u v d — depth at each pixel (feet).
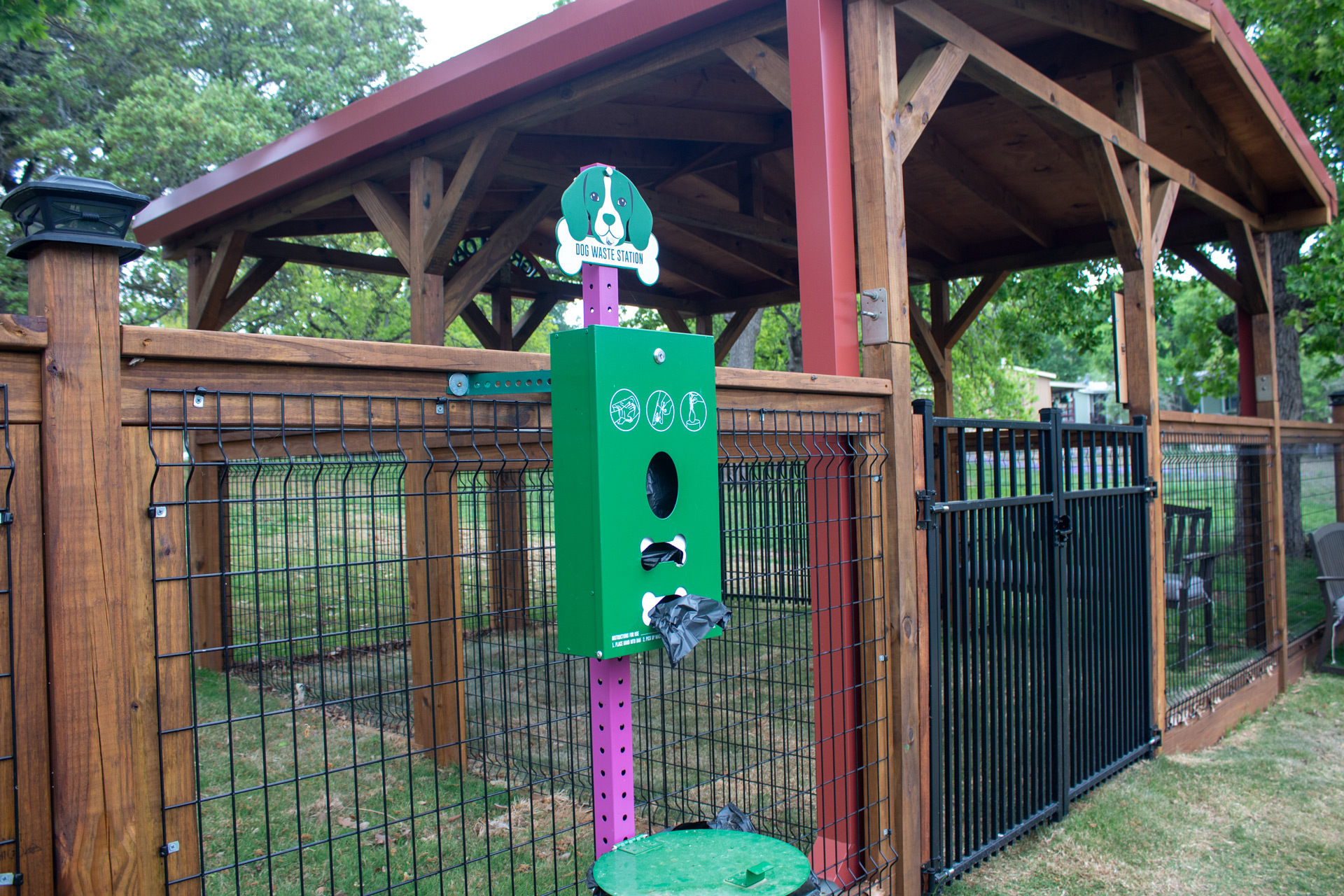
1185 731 17.28
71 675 4.61
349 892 11.14
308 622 20.02
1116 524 15.34
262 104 75.15
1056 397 148.87
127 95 72.02
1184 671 17.92
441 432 6.35
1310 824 13.61
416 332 17.94
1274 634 21.81
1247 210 23.18
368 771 15.67
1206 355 49.55
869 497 10.11
